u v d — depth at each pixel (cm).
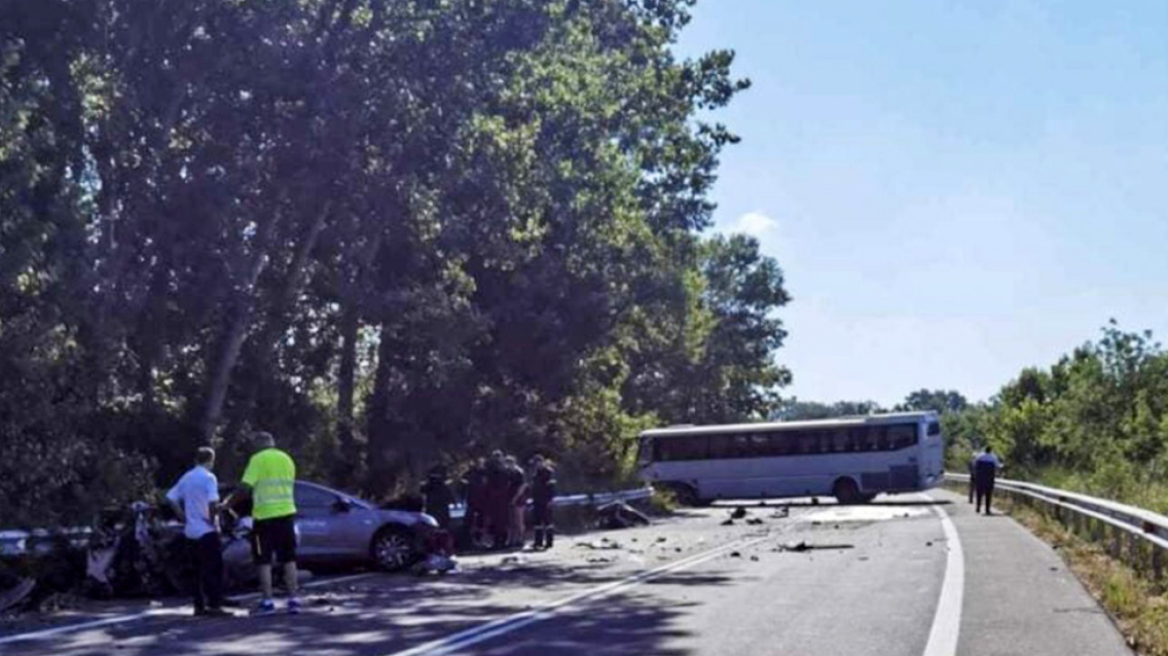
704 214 4881
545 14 3156
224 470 3309
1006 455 6191
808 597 1723
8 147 2109
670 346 8638
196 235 2945
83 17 2608
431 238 3366
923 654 1230
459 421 4169
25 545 1852
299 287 3538
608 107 3525
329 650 1320
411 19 3033
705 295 10962
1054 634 1347
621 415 5403
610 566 2361
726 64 3675
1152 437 4459
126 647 1367
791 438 5856
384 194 3075
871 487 5725
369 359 4412
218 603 1656
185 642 1401
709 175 3834
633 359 8169
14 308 2322
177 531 1930
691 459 5966
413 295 3519
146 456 2708
